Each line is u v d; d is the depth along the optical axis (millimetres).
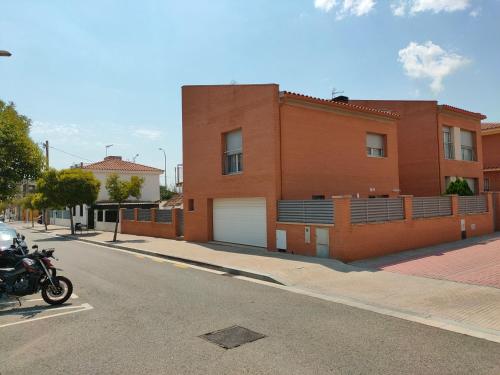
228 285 8984
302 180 14375
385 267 10398
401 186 21203
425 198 14164
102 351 4984
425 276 9258
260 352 4844
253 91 14578
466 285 8305
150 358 4723
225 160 16375
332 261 10984
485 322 6016
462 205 16031
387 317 6344
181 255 13656
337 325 5914
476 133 22812
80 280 9797
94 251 16656
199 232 17625
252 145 14609
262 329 5734
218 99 16422
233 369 4367
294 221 12836
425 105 20578
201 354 4812
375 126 17219
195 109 17750
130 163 40531
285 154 13930
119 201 20531
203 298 7707
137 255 15000
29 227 40969
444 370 4293
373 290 8156
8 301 7844
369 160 16906
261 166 14164
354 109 16031
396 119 17906
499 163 26734
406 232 13078
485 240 15234
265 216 14422
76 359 4754
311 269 10164
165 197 52469
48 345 5266
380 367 4379
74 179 25719
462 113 21297
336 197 11234
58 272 11016
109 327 5961
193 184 17922
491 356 4680
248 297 7773
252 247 14789
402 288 8234
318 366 4414
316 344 5105
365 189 16609
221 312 6672
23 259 7441
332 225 11367
